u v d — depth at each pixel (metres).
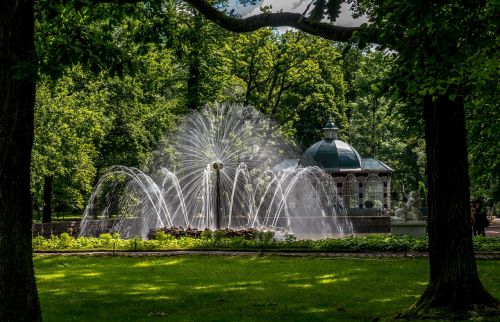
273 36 44.06
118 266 18.42
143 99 35.59
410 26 8.16
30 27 8.61
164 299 12.44
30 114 8.51
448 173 10.02
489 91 13.54
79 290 13.83
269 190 39.28
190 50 15.05
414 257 19.47
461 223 10.01
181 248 22.08
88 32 11.34
